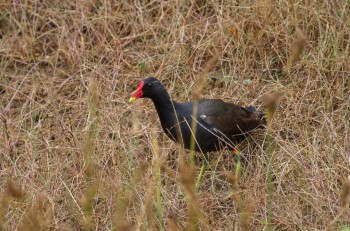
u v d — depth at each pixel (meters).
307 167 10.50
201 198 10.42
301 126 11.32
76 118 12.00
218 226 10.02
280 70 12.30
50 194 10.41
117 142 11.12
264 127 11.20
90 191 7.71
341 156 10.56
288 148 10.78
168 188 10.52
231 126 10.70
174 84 12.28
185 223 9.93
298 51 7.74
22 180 10.78
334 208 9.73
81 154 10.95
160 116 10.63
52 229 10.02
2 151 11.33
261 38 12.46
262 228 9.77
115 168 10.62
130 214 9.86
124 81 12.52
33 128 11.79
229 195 10.30
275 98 7.68
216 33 12.57
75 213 9.99
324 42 11.98
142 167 9.15
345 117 11.23
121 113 11.76
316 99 11.62
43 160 11.24
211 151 10.88
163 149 11.17
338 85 11.66
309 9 12.35
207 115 10.52
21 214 10.02
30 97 12.44
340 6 12.28
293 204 10.02
